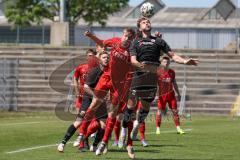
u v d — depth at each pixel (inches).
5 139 1074.7
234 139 1115.3
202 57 2381.9
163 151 924.6
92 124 898.1
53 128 1306.6
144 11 834.8
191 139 1118.4
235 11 3631.9
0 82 2091.5
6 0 3115.2
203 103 2053.4
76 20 3085.6
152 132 1284.4
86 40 2709.2
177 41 3011.8
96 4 3068.4
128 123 816.3
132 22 3816.4
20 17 3031.5
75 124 873.5
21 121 1550.2
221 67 2242.9
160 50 787.4
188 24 3535.9
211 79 2202.3
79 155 859.4
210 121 1692.9
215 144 1029.2
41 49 2438.5
